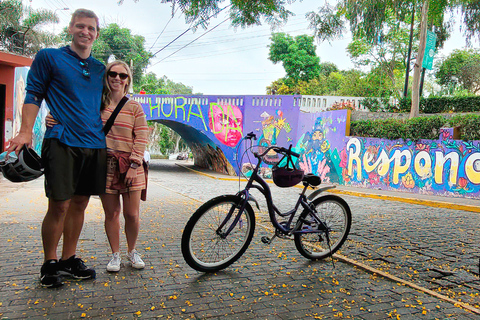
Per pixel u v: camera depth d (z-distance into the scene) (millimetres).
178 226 6145
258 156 3990
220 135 22844
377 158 15805
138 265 3795
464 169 12734
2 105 14867
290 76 41562
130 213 3709
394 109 20359
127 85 3648
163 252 4469
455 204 10719
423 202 11617
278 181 4008
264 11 5262
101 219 6344
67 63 3117
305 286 3543
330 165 18344
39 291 3131
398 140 14992
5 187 10664
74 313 2771
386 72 30547
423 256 4832
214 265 3836
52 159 3041
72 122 3135
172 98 23344
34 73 3027
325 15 5383
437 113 18406
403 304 3215
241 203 3916
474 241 5859
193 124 23297
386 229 6648
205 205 3721
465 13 10102
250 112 22016
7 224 5648
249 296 3256
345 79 33688
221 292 3316
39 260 3926
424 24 16656
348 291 3467
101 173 3365
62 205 3166
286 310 3004
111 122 3488
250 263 4203
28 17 21641
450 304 3260
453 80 31922
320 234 4379
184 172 25922
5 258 3963
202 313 2883
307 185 4301
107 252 4336
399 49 29750
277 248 4875
